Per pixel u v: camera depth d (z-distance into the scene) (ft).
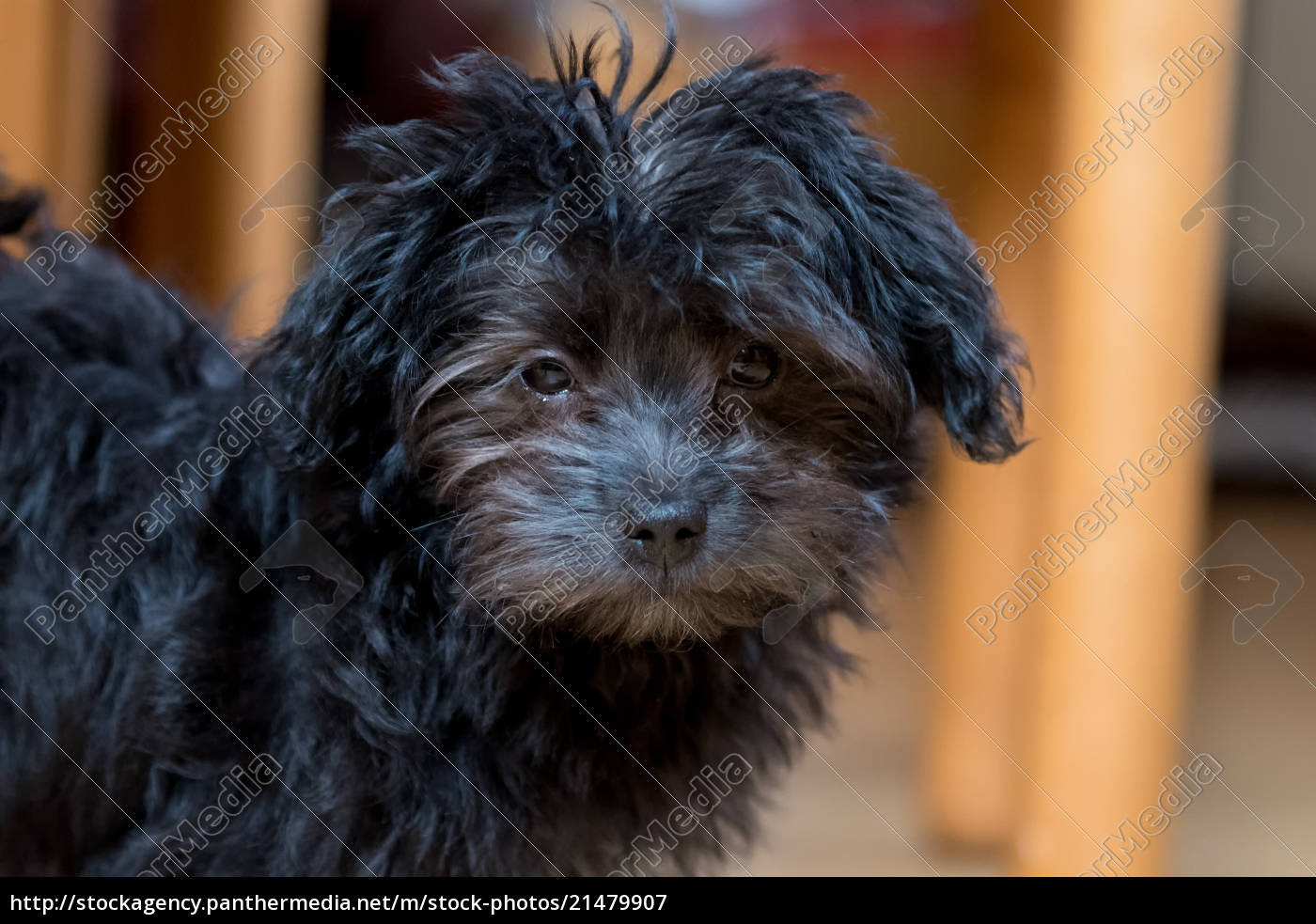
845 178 2.83
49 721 2.86
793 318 2.80
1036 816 3.24
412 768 2.81
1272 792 3.43
